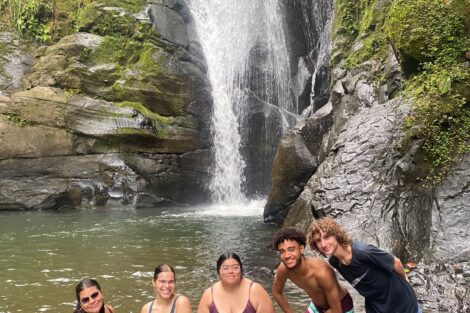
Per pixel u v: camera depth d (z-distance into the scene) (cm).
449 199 813
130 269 916
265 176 2077
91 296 470
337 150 1054
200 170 2005
